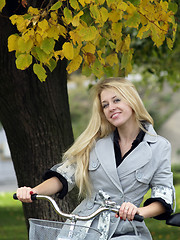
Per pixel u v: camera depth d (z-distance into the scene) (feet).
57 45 34.99
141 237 24.02
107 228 23.65
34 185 37.65
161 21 28.50
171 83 67.46
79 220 22.50
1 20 33.50
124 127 25.43
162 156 24.52
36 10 26.43
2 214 82.28
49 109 37.01
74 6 25.61
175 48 54.70
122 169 24.45
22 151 37.73
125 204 21.63
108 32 30.32
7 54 34.71
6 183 163.94
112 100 25.08
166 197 23.59
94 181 24.99
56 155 37.45
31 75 35.94
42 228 21.52
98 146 25.38
